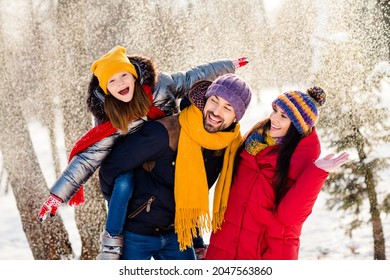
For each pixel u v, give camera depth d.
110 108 3.11
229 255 3.27
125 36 5.99
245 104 3.11
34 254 6.79
